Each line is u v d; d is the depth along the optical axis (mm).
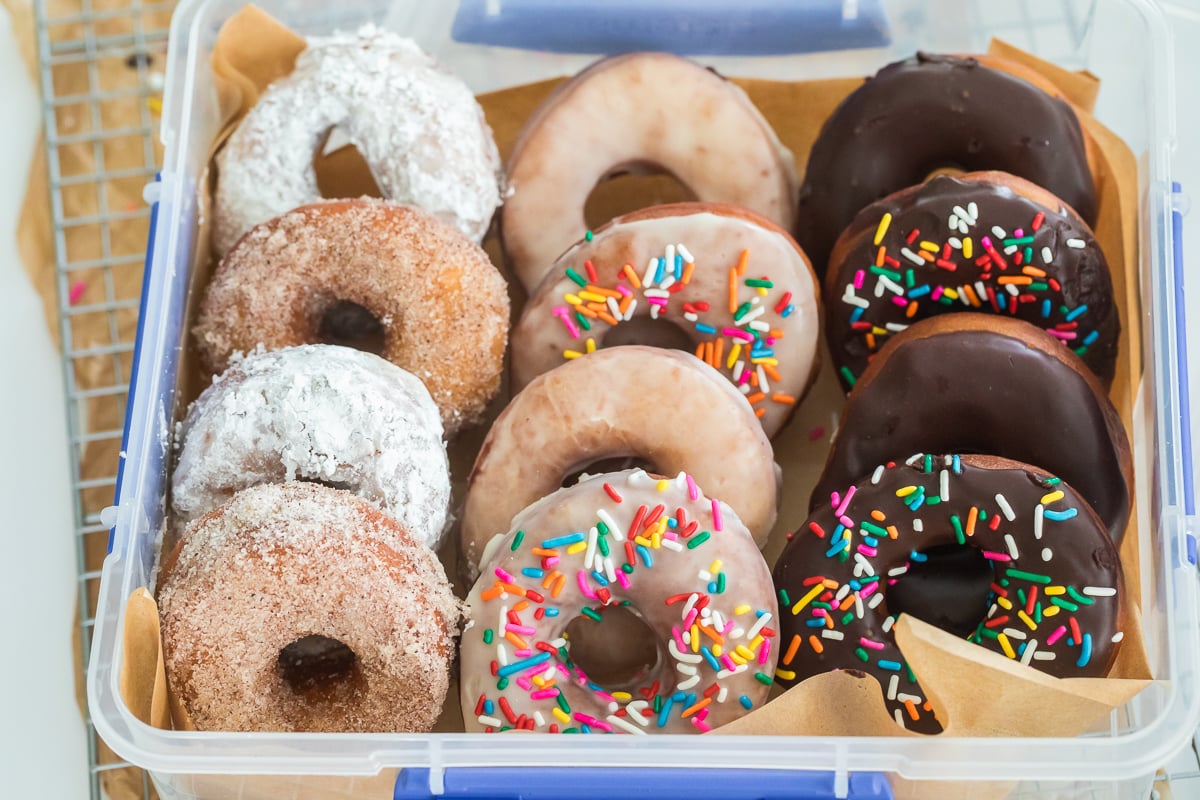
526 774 705
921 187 774
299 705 743
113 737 707
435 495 756
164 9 919
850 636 739
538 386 758
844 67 853
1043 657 733
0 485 851
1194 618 722
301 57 824
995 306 774
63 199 897
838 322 789
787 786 704
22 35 897
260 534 726
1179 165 874
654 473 769
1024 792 734
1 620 837
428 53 834
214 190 823
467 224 802
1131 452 773
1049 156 790
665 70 811
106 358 882
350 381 750
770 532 776
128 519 740
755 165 812
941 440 760
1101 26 824
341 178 844
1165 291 767
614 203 854
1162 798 779
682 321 777
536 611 732
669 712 734
